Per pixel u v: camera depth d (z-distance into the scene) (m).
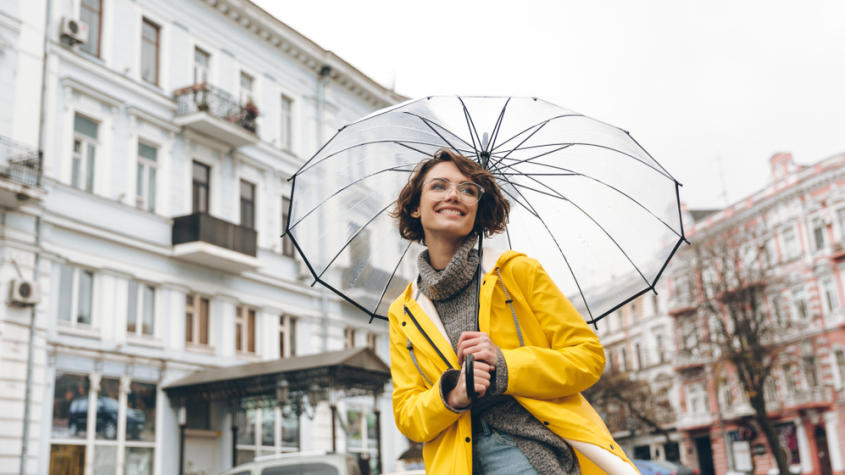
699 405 48.09
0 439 14.94
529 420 1.88
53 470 15.95
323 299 25.52
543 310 1.97
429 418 1.88
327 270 2.70
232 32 23.33
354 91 28.50
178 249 19.78
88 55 18.42
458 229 2.09
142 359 18.50
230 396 18.58
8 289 15.55
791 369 41.28
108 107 18.73
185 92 20.64
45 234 16.62
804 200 41.56
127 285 18.52
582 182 2.63
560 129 2.57
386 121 2.64
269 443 22.16
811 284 40.84
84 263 17.45
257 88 24.05
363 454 19.58
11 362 15.41
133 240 18.72
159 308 19.41
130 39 19.64
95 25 18.88
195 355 20.22
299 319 24.58
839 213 39.91
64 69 17.67
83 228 17.47
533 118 2.59
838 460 38.56
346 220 2.74
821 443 39.81
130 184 19.00
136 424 18.14
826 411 39.38
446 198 2.10
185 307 20.23
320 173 2.69
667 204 2.52
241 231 21.25
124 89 19.14
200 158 21.34
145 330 19.03
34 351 15.93
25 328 15.84
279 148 24.34
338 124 27.42
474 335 1.86
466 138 2.62
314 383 18.09
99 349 17.42
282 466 8.01
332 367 17.59
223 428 20.70
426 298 2.11
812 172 41.12
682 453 49.19
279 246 24.00
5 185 15.27
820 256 40.53
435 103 2.61
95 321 17.67
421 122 2.62
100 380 17.39
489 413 1.89
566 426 1.83
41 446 15.75
